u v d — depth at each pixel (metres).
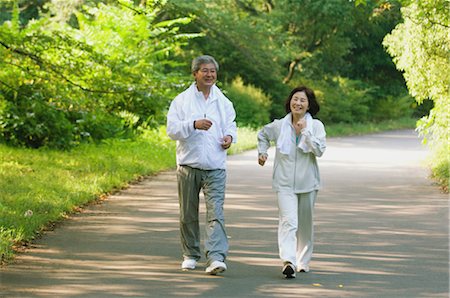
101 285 8.77
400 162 24.66
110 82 18.00
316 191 9.55
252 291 8.59
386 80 59.03
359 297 8.42
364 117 52.81
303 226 9.55
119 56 24.33
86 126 24.36
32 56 17.80
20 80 19.14
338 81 52.56
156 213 13.83
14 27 19.47
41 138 22.91
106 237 11.55
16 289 8.55
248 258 10.30
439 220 13.52
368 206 15.09
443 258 10.42
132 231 12.07
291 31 49.06
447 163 20.50
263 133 9.58
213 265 9.26
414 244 11.35
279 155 9.45
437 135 22.00
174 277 9.20
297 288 8.75
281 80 46.50
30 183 15.77
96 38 26.64
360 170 22.00
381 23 53.53
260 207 14.78
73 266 9.67
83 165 19.66
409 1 18.75
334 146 32.41
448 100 21.86
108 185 16.59
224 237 9.45
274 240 11.54
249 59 42.50
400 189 17.83
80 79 18.28
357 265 9.95
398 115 55.38
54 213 12.90
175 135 9.43
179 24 38.91
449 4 19.28
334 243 11.36
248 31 41.44
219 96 9.66
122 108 18.62
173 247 10.94
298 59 47.78
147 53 27.73
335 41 50.78
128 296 8.33
